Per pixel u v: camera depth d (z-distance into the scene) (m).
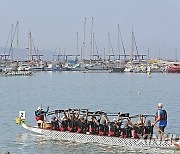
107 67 198.88
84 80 143.12
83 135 35.31
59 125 37.44
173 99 79.25
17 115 53.38
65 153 32.03
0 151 32.84
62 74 184.88
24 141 36.12
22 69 167.50
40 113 39.41
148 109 63.16
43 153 32.12
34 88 107.31
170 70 198.62
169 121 49.19
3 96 84.19
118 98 81.44
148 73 177.00
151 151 32.19
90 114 36.44
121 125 34.91
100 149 32.91
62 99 78.75
